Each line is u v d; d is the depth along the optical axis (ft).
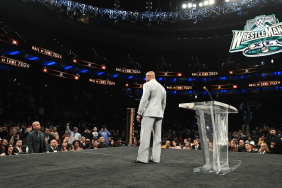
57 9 91.81
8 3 77.87
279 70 108.58
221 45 125.49
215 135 9.01
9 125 50.44
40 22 94.38
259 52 93.15
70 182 6.79
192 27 125.49
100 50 128.26
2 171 8.51
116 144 40.73
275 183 6.97
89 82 107.34
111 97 109.81
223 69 123.75
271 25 89.56
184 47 129.49
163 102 12.76
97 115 94.68
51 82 91.04
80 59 107.76
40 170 8.74
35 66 84.84
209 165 8.93
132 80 126.11
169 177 7.69
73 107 91.25
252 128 101.71
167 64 131.44
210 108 9.21
